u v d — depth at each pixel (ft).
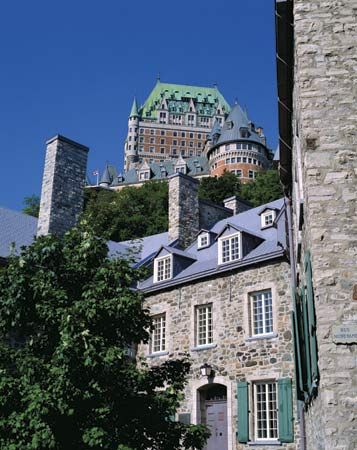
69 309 27.53
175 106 442.91
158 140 424.05
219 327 57.52
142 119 428.56
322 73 25.84
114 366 27.35
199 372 57.72
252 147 306.14
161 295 65.21
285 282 52.80
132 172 352.49
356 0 26.94
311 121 25.09
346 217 23.39
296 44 26.61
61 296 28.63
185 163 337.31
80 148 69.15
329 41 26.35
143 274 32.50
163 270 66.49
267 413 51.49
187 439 30.45
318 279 22.57
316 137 24.81
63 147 67.21
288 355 50.55
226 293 57.98
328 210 23.58
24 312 29.66
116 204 156.25
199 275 60.54
